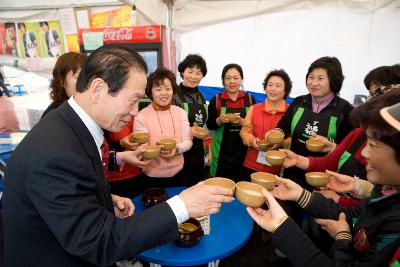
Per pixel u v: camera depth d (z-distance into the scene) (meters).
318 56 2.93
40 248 0.84
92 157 0.87
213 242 1.32
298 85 3.07
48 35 3.82
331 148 1.82
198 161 2.52
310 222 1.59
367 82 1.55
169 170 2.07
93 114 0.88
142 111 2.10
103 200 0.93
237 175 2.77
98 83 0.82
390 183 0.78
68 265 0.87
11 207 0.82
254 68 3.17
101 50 0.85
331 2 2.75
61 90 1.51
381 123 0.70
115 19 3.47
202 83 3.37
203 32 3.20
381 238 0.79
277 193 1.24
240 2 2.98
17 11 3.85
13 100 2.97
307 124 2.02
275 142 1.99
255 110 2.52
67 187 0.72
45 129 0.81
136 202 1.67
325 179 1.40
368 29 2.72
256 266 2.20
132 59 0.84
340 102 1.96
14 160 0.80
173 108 2.18
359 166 1.48
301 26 2.91
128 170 2.06
